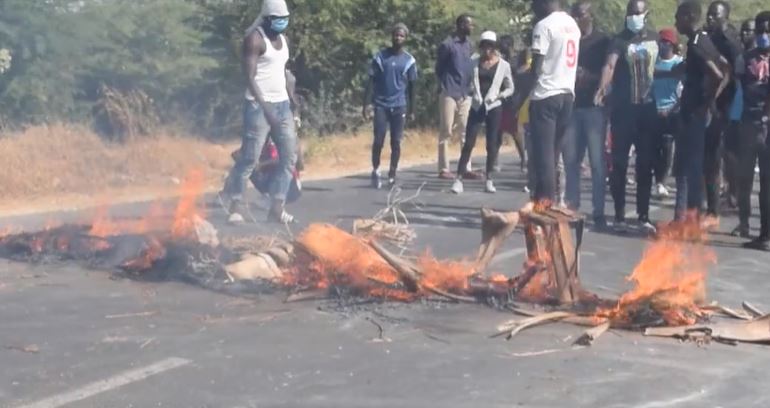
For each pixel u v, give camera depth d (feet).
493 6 89.20
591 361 22.15
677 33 40.81
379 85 50.67
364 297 26.61
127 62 71.82
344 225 38.09
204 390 20.20
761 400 20.10
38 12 68.13
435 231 37.55
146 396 19.85
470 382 20.76
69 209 42.80
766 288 29.48
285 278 27.86
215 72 80.07
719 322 25.04
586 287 28.84
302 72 83.56
